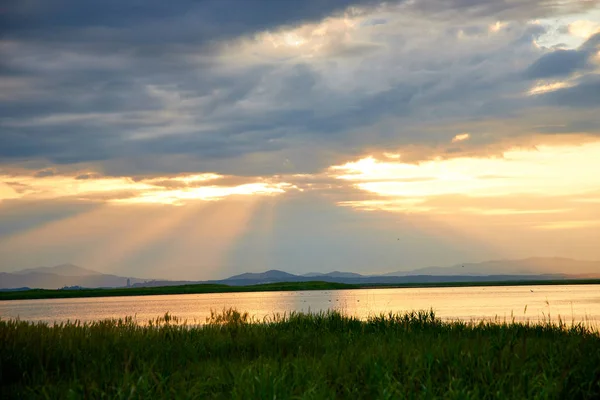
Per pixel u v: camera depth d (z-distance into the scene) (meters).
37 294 147.25
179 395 10.97
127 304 90.81
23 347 15.30
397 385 11.34
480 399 10.79
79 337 17.41
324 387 11.01
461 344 15.45
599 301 71.69
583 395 10.96
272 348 16.78
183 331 20.36
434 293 125.19
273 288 185.38
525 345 14.88
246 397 10.56
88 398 10.95
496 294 108.44
